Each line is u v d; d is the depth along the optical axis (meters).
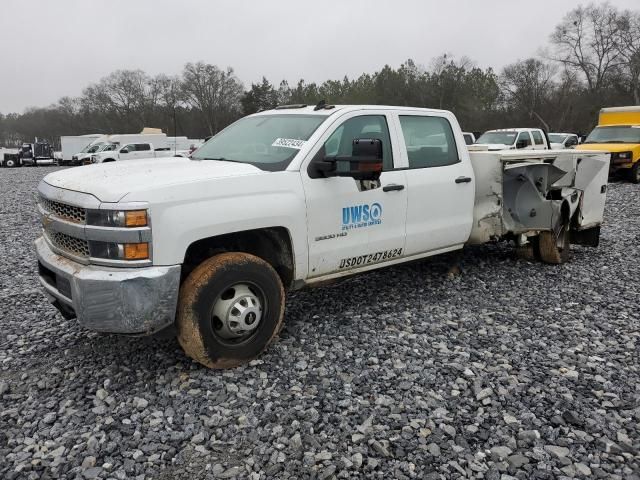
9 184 22.97
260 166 4.08
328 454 2.87
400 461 2.83
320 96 82.06
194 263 3.97
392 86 69.19
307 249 4.20
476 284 5.95
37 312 5.09
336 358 4.03
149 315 3.34
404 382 3.64
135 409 3.32
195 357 3.67
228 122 84.00
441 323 4.75
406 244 5.05
